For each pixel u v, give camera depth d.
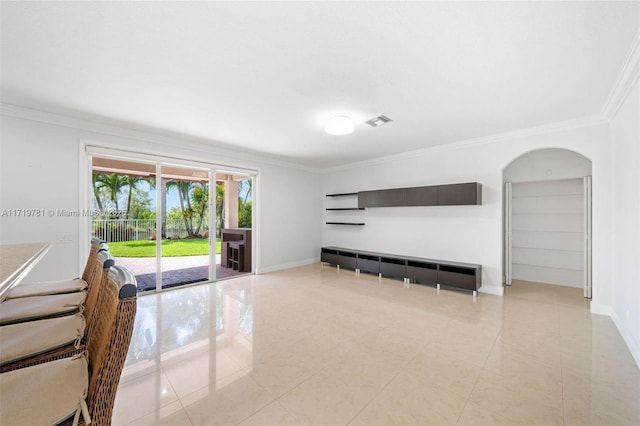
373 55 2.04
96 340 0.99
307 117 3.30
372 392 1.85
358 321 3.09
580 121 3.34
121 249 3.99
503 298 3.95
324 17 1.65
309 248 6.62
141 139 3.93
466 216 4.45
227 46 1.93
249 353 2.37
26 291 1.62
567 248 4.70
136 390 1.87
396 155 5.29
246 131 3.86
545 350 2.42
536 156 4.76
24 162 3.07
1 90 2.60
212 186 4.84
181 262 6.49
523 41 1.88
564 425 1.56
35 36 1.81
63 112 3.15
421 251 5.00
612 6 1.56
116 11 1.59
